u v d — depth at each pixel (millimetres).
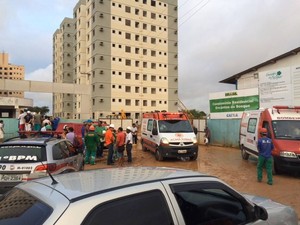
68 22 86312
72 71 86500
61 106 85688
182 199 2959
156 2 76750
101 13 68750
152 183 2867
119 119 44969
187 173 3365
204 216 3064
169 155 15664
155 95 76250
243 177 11680
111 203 2518
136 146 24438
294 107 13211
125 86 71750
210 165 14820
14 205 2699
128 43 72250
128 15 72312
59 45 93562
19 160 6992
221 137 23984
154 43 76562
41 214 2371
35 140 7773
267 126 12844
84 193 2549
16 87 32562
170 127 16641
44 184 2922
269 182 10398
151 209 2701
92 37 70750
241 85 27281
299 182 10711
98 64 68438
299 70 18953
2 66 100938
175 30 79938
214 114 25359
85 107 37250
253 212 3479
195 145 16016
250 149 14836
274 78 20562
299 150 11266
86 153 15242
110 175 3191
